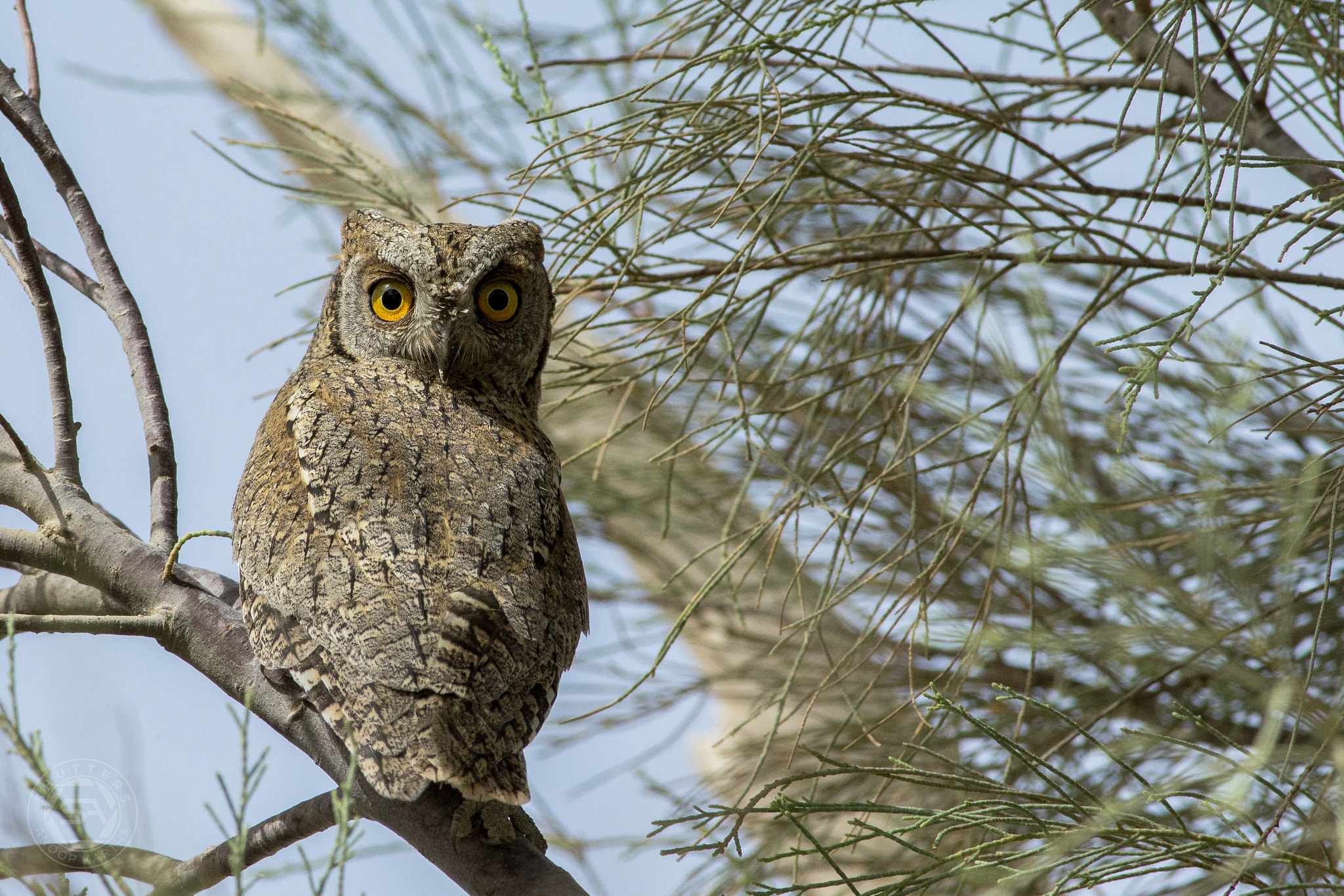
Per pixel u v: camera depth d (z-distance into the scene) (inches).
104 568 285.3
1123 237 320.2
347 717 242.5
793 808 218.8
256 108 353.4
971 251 299.0
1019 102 334.0
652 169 289.7
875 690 380.5
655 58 306.8
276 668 255.9
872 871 330.6
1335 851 219.0
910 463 335.6
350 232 339.9
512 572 262.4
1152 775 303.4
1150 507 283.3
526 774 245.1
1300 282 284.0
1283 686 201.6
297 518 270.4
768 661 403.2
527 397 343.6
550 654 259.4
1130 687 318.3
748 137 306.3
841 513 288.0
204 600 281.6
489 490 277.1
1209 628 221.0
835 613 405.7
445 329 319.0
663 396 302.0
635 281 318.7
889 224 346.6
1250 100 243.8
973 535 355.3
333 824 249.8
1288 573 219.0
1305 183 299.7
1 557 289.3
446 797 249.9
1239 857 213.8
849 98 292.5
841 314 338.0
